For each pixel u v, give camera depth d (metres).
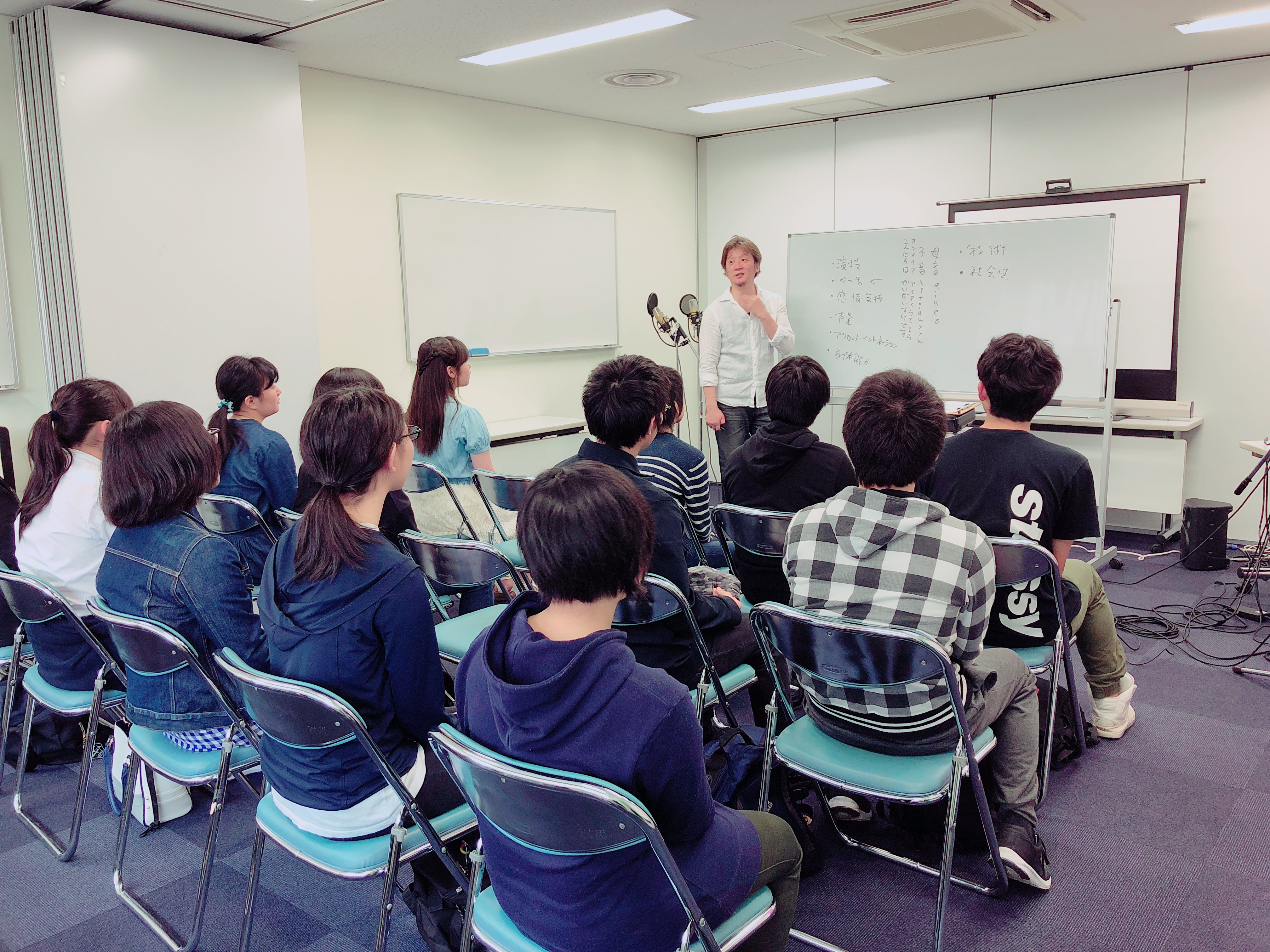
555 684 1.13
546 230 5.81
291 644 1.55
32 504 2.24
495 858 1.30
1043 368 2.28
